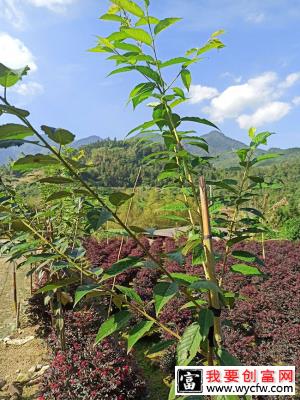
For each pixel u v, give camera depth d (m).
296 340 4.07
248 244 11.62
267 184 1.82
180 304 4.71
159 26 1.45
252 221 1.85
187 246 1.44
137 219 15.99
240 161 1.82
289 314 5.17
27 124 1.05
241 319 4.84
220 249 8.12
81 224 3.68
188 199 1.95
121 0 1.39
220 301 1.47
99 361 3.47
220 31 1.52
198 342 1.24
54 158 1.17
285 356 3.88
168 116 1.62
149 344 5.16
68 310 4.95
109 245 10.66
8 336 5.67
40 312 5.36
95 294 1.40
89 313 4.47
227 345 3.91
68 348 3.92
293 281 6.58
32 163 1.16
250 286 5.98
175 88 1.60
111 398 3.18
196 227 1.76
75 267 1.54
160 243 12.34
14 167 1.15
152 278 7.02
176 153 1.55
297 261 8.70
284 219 16.34
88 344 3.79
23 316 6.43
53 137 1.08
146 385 3.63
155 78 1.51
